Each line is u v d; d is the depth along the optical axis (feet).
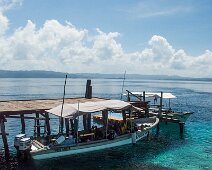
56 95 422.00
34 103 123.03
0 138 139.23
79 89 621.31
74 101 132.98
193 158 107.24
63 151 96.43
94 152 104.27
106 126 109.19
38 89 593.01
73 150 98.68
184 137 142.00
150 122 146.51
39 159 91.81
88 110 103.24
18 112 101.86
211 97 441.27
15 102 125.39
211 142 132.67
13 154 107.96
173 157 108.17
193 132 156.15
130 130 119.03
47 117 109.40
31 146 95.55
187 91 622.54
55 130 160.76
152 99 382.22
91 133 110.73
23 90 546.26
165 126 157.38
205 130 162.40
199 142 132.26
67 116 99.30
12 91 507.71
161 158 106.73
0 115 98.43
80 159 101.09
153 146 123.13
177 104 322.34
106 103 112.78
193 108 279.28
